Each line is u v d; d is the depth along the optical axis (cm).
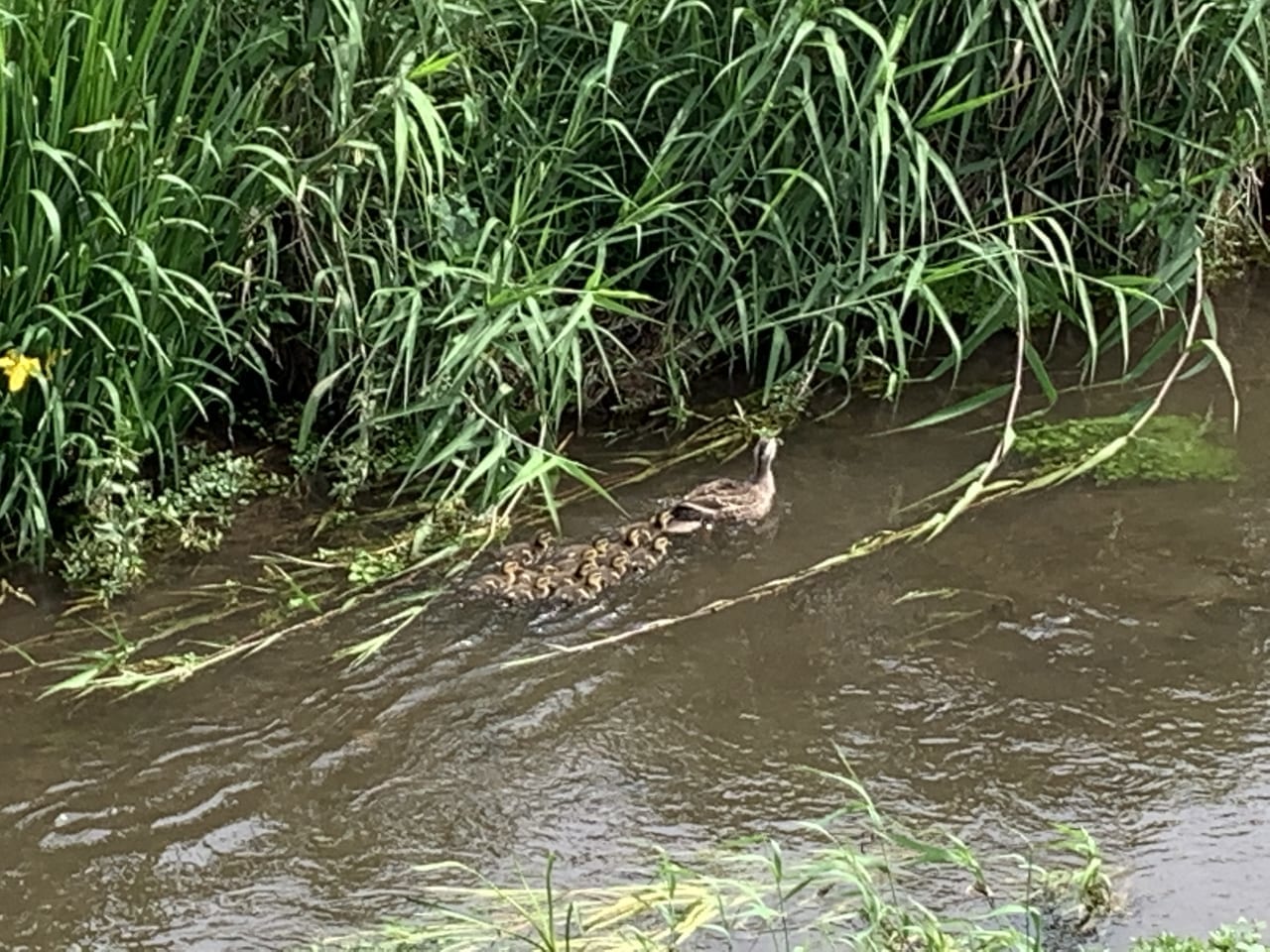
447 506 568
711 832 455
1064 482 600
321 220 577
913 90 628
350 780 473
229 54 559
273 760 479
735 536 573
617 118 615
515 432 602
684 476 602
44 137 509
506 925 423
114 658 507
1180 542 568
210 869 444
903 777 473
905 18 575
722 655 521
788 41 598
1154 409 616
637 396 634
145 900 434
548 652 521
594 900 430
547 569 547
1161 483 598
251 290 587
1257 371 663
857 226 642
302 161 566
